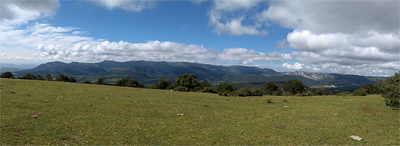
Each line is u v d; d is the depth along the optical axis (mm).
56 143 9781
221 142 11602
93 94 29344
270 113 21172
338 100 32938
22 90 26516
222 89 73375
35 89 28844
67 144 9797
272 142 11844
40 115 14359
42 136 10453
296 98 39062
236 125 15602
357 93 45250
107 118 15180
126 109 19531
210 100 33094
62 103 19797
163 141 11242
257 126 15430
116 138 11117
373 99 32750
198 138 12109
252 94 48156
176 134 12633
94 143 10188
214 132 13445
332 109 23328
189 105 25578
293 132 13891
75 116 14930
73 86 38969
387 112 20656
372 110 21828
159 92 43406
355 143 11773
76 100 22453
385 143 11695
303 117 19000
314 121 17266
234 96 44125
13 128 11078
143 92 40094
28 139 9906
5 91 23938
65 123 12977
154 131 12922
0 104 16438
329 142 11945
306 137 12828
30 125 11883
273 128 14898
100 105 20562
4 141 9336
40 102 19141
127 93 35281
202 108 23672
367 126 15422
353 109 22828
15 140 9617
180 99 32156
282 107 25969
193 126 14758
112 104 21922
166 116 17734
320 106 26188
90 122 13688
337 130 14422
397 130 14289
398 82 23359
